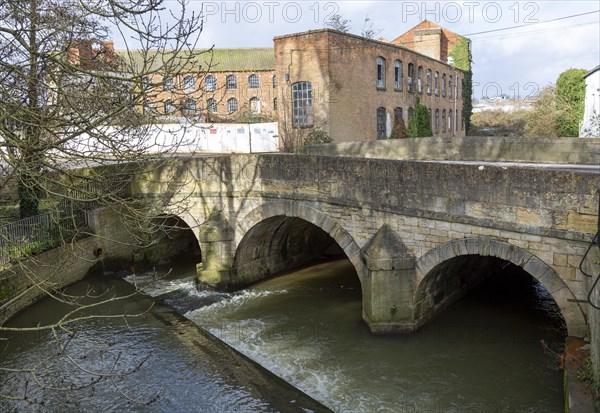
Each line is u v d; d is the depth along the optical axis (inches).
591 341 381.1
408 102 1373.0
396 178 543.5
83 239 799.1
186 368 524.7
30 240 711.1
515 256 464.8
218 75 2026.3
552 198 434.9
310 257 903.7
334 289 743.7
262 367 521.7
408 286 549.6
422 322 571.2
